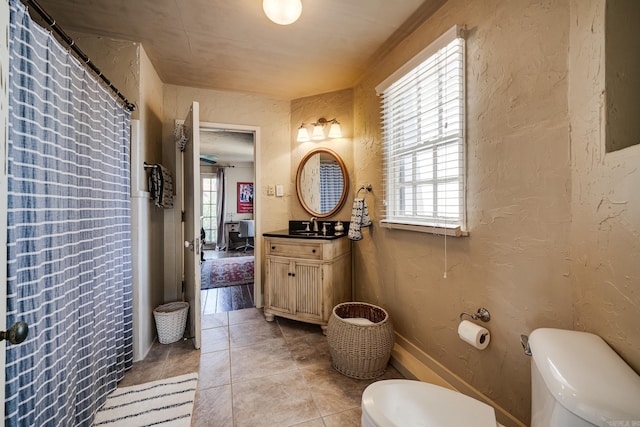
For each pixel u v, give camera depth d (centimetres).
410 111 186
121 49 195
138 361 192
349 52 211
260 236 298
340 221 277
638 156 72
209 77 252
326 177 288
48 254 100
